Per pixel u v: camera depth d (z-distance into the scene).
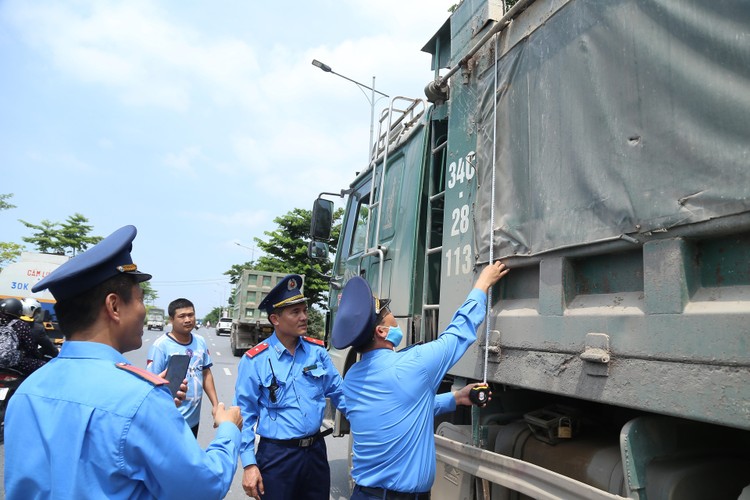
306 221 25.75
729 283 1.44
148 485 1.29
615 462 1.87
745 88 1.38
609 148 1.80
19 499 1.28
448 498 2.65
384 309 2.28
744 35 1.39
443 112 3.27
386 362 2.14
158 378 1.38
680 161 1.54
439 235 3.42
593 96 1.89
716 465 1.64
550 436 2.14
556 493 1.88
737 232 1.41
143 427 1.27
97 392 1.29
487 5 2.71
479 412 2.45
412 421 2.05
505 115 2.41
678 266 1.52
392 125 4.57
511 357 2.20
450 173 2.92
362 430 2.13
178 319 3.68
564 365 1.90
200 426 7.09
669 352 1.51
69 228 37.75
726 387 1.34
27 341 6.03
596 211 1.83
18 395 1.37
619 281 1.80
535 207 2.14
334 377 3.05
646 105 1.67
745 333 1.31
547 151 2.11
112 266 1.43
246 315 20.97
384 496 2.05
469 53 2.77
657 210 1.59
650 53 1.67
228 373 13.79
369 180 4.91
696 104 1.50
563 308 1.95
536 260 2.11
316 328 22.23
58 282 1.37
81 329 1.42
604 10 1.87
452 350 2.14
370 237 4.42
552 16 2.15
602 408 2.30
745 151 1.36
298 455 2.79
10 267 14.48
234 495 4.67
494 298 2.41
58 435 1.25
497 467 2.23
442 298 2.83
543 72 2.18
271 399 2.81
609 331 1.72
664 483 1.58
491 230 2.37
